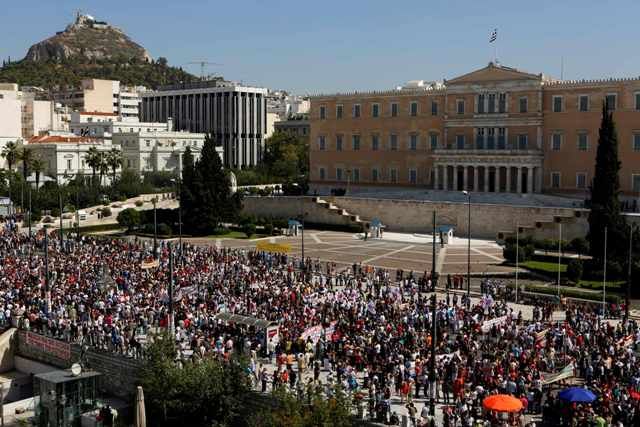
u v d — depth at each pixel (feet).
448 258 354.74
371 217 483.10
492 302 237.04
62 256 310.65
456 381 154.10
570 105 465.47
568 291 269.64
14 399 222.48
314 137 591.37
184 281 256.11
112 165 618.44
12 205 515.09
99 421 182.09
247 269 288.92
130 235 449.06
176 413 169.48
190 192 450.30
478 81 501.15
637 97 438.40
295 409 146.51
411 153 537.24
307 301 227.61
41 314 228.63
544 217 403.13
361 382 169.58
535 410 152.05
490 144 499.92
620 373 160.97
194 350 184.75
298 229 472.03
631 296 269.44
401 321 203.62
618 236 300.81
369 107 557.33
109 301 226.38
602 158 311.68
